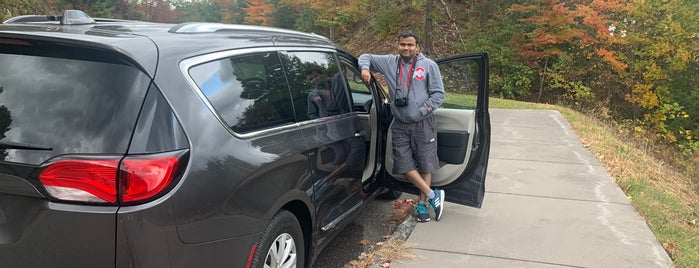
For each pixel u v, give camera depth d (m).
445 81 4.59
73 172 2.02
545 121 11.04
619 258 3.77
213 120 2.39
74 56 2.21
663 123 19.62
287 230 2.88
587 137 8.99
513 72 22.36
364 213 5.06
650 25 19.28
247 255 2.50
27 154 2.06
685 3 19.00
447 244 4.02
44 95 2.15
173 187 2.11
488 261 3.72
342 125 3.71
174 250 2.13
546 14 20.36
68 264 2.04
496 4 24.23
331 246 4.27
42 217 2.03
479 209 4.85
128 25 2.84
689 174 11.10
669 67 19.33
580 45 20.47
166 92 2.20
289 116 3.07
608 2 18.97
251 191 2.49
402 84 4.11
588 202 5.09
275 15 34.91
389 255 3.80
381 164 4.55
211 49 2.59
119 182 2.02
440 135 4.48
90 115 2.09
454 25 24.25
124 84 2.13
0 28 2.36
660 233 4.38
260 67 2.94
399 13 27.03
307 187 3.07
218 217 2.30
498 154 7.37
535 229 4.34
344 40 30.20
